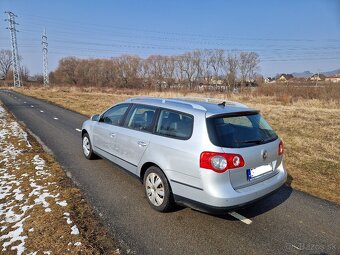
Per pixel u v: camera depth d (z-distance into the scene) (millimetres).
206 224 3861
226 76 61312
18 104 21609
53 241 3344
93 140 6156
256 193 3645
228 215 4125
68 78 80500
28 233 3498
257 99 27797
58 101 24234
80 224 3736
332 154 7527
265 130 4176
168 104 4316
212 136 3523
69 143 8289
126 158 4844
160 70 69688
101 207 4270
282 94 28578
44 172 5648
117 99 27406
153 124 4340
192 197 3619
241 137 3732
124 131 4895
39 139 8789
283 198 4766
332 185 5387
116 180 5359
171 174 3840
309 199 4742
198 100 4633
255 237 3588
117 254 3184
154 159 4102
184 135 3783
